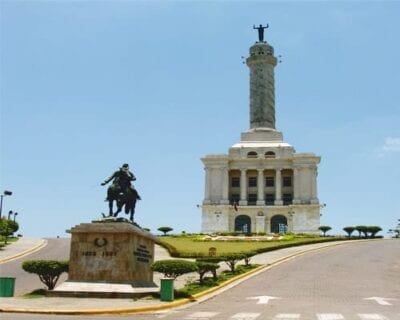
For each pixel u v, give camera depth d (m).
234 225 126.12
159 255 66.12
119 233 31.09
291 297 33.44
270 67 135.12
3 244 74.00
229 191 131.62
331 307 27.81
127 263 30.75
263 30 139.00
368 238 98.50
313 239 88.00
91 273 30.83
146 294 30.56
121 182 33.34
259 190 129.25
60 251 67.88
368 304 29.45
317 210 121.94
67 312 24.36
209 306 28.62
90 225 31.38
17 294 33.84
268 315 24.23
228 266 54.09
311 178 125.88
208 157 130.88
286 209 123.88
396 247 77.06
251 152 131.12
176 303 28.59
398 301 31.28
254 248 71.69
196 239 92.06
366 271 50.41
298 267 53.44
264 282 42.44
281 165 129.25
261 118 133.25
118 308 25.42
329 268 52.50
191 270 32.31
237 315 24.17
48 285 32.41
